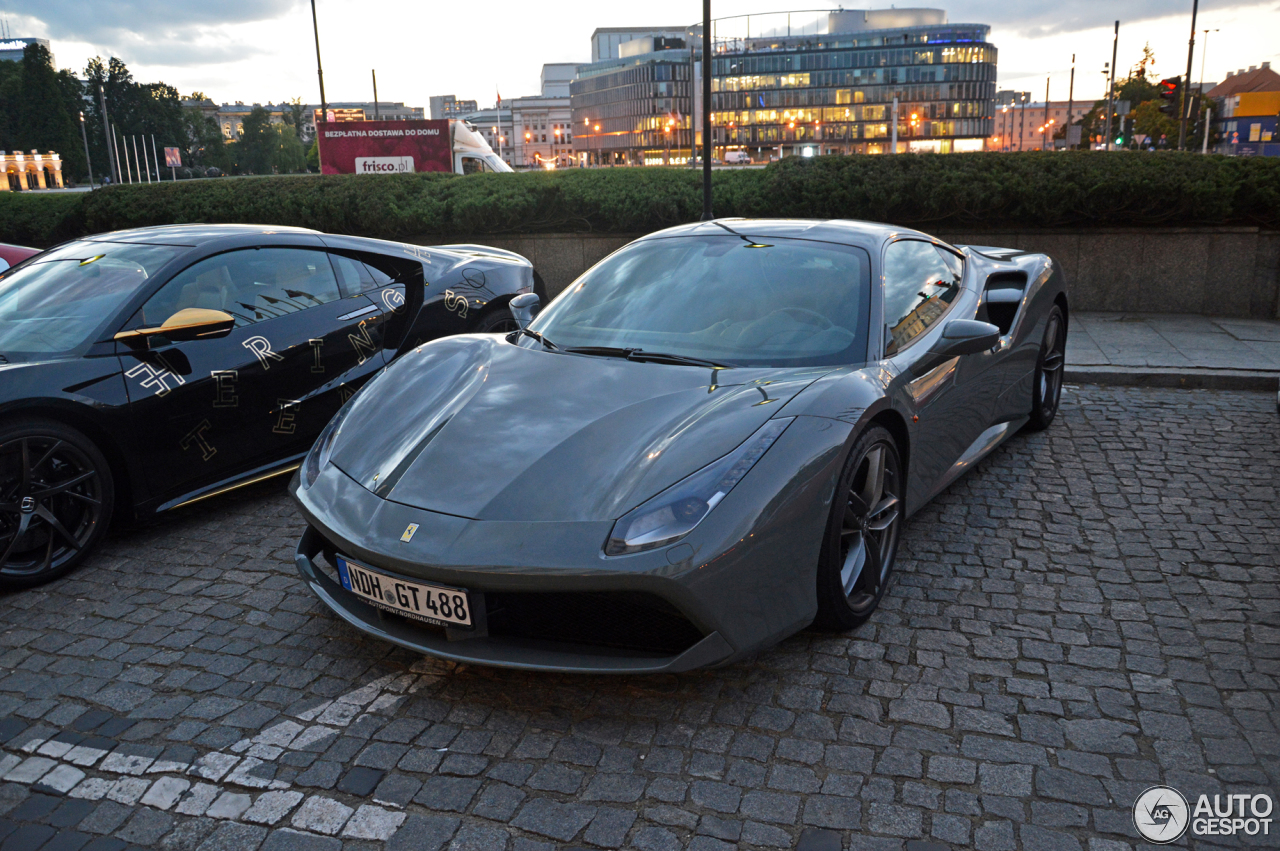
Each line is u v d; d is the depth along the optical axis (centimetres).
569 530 227
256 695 257
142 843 200
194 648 284
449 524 236
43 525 336
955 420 358
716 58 14150
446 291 498
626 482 238
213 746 234
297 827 204
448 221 1042
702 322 321
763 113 14088
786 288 329
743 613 235
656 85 14812
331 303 445
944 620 294
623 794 213
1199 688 254
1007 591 315
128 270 393
